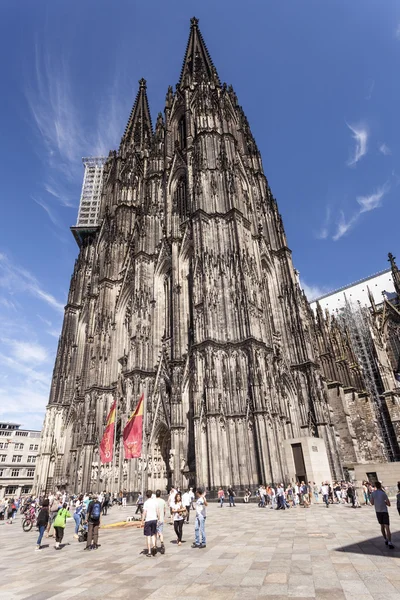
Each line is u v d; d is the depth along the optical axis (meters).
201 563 14.87
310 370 60.06
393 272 96.69
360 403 78.00
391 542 16.91
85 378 75.69
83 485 61.00
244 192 74.31
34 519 36.34
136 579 13.05
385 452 80.69
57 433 79.12
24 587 12.74
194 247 60.75
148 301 69.19
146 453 55.09
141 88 126.44
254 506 38.19
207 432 45.91
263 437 44.38
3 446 141.12
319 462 42.53
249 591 11.05
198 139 74.50
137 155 102.81
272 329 64.62
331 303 132.25
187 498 29.27
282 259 72.62
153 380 61.94
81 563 16.50
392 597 9.98
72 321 92.69
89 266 99.75
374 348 88.62
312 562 14.09
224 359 50.56
